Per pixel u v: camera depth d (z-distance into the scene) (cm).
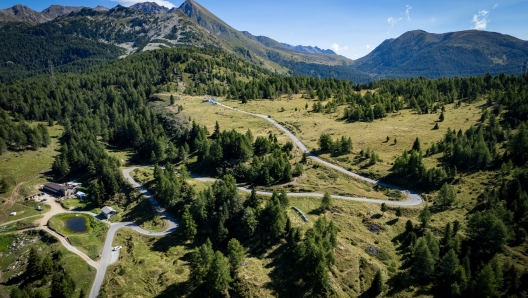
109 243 11181
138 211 13012
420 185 12556
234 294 8312
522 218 9806
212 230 11019
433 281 8481
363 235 10238
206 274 8681
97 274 9744
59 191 14862
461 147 13125
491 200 10344
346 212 11212
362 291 8312
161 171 14512
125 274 9431
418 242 9631
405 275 8719
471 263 8800
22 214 13200
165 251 10594
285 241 9775
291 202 11706
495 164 12669
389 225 10650
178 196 12888
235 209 11156
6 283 9856
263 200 11888
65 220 12812
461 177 12494
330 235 9212
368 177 13488
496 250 9044
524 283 7875
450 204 11219
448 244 9075
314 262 8175
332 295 8038
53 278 8875
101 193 14075
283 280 8581
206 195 11806
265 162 13850
